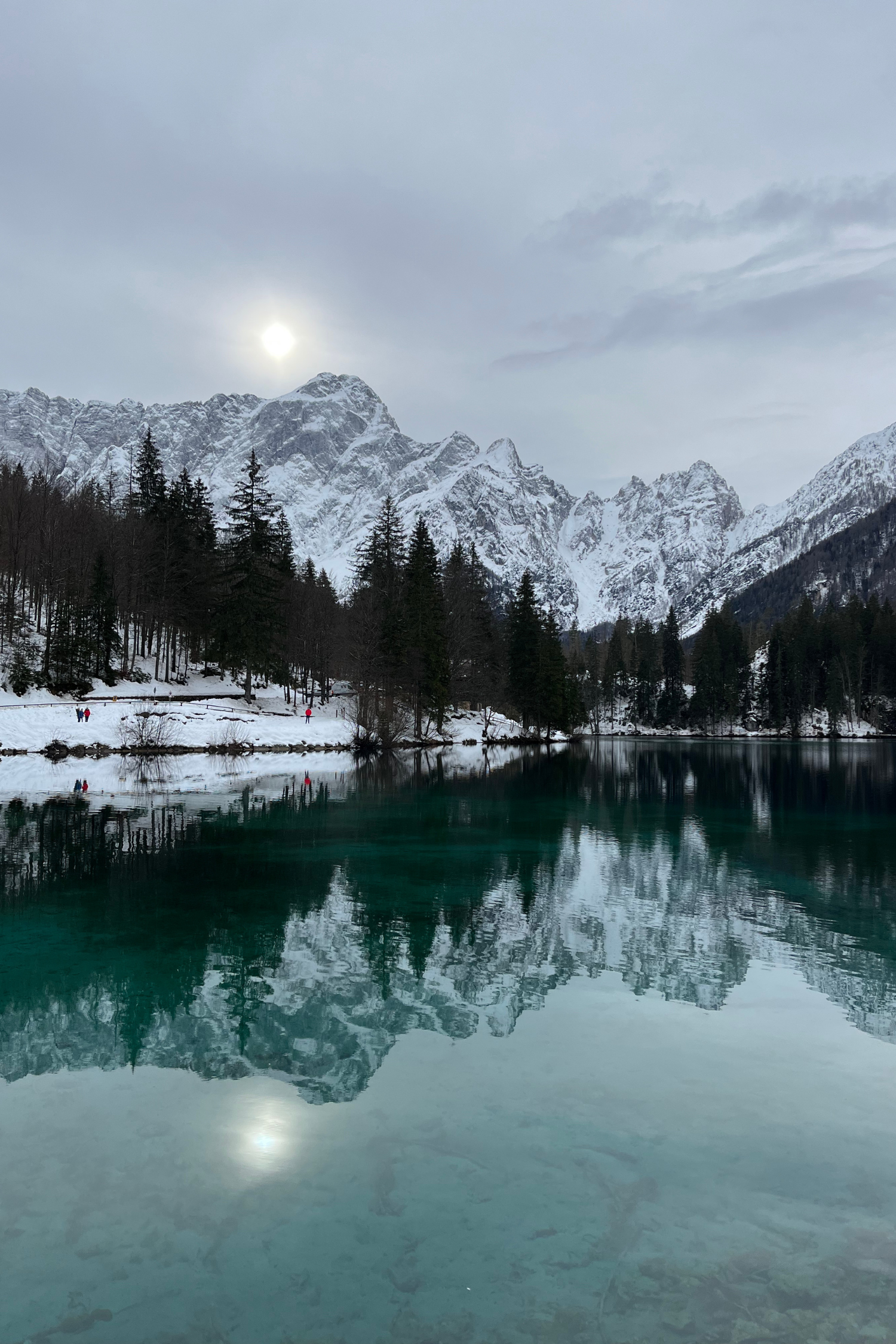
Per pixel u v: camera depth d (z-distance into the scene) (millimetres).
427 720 73750
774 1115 7828
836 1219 6242
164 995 11070
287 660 70938
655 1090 8320
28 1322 5113
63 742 46719
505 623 89812
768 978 11883
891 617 132250
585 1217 6234
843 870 19953
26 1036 9711
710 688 132000
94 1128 7512
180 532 70438
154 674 70875
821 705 128500
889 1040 9680
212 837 23625
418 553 72000
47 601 66375
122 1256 5754
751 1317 5176
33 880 18109
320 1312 5188
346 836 24266
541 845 23125
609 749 84312
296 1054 9188
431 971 12094
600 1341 4945
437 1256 5758
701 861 21078
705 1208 6348
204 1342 4926
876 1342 4980
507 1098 8109
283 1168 6840
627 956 12914
